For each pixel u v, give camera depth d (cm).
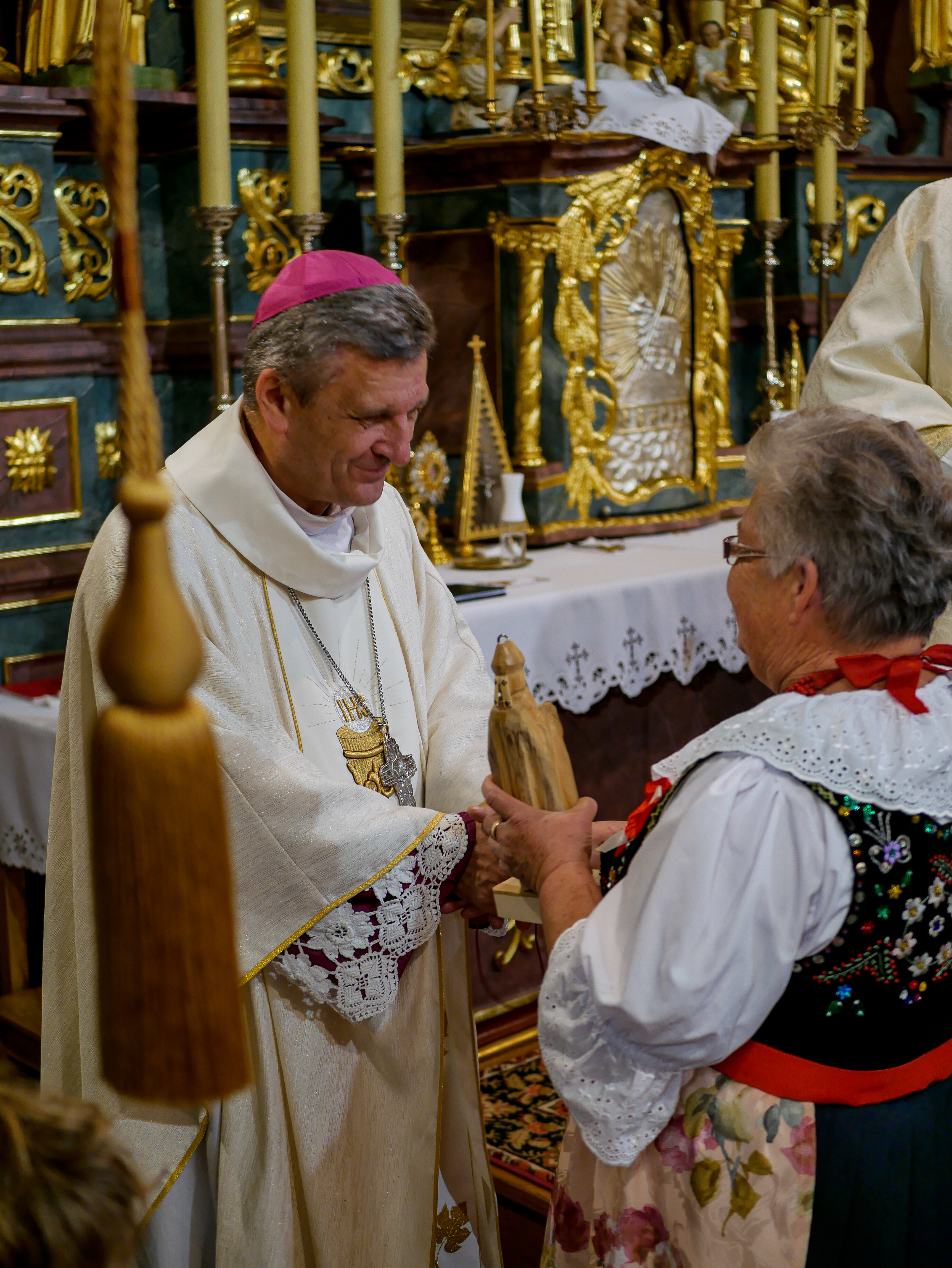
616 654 351
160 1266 188
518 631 328
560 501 414
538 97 362
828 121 447
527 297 402
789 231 516
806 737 130
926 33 561
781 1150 135
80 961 185
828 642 139
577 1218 156
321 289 176
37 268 352
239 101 372
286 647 192
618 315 420
